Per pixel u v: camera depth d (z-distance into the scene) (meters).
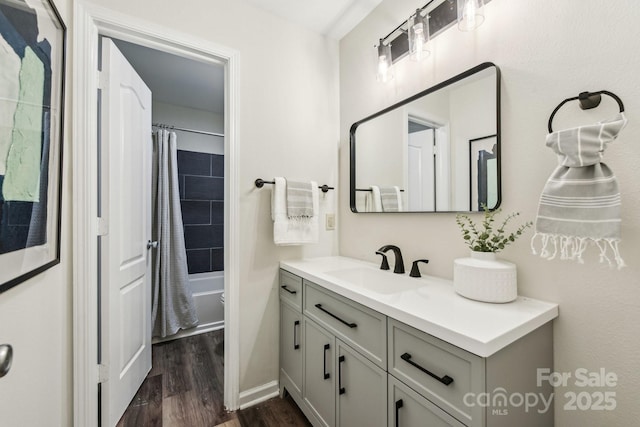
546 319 0.88
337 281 1.26
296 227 1.69
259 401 1.67
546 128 0.98
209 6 1.55
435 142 1.35
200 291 3.04
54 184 0.97
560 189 0.84
